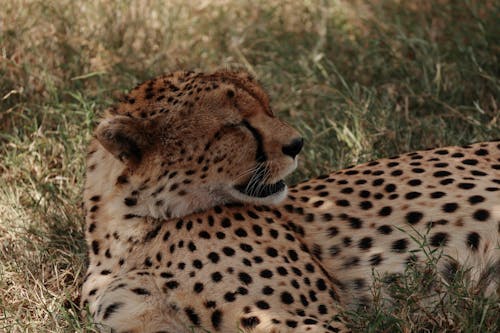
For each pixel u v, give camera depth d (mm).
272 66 13539
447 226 8562
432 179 8938
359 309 8328
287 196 9055
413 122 12000
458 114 12016
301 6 15242
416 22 14523
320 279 8430
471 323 7859
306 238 8766
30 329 8727
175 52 13898
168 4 14984
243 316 8039
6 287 9523
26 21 13531
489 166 9109
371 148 11383
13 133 11883
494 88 12609
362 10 14961
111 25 14055
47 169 11211
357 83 12664
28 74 12477
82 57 13109
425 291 8172
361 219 8766
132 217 8508
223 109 8406
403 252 8539
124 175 8445
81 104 12047
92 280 8648
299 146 8555
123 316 8234
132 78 12852
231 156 8391
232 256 8234
